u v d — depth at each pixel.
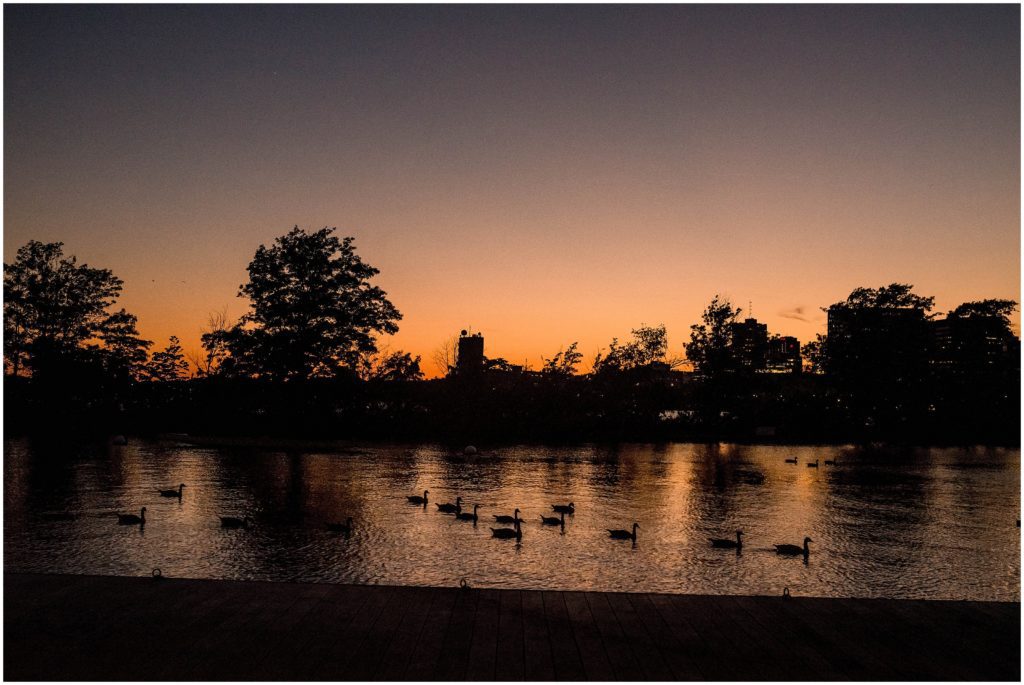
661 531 22.19
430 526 22.20
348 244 61.62
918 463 44.12
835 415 68.62
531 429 63.38
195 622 9.10
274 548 19.02
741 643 8.68
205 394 62.97
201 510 24.41
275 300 59.81
